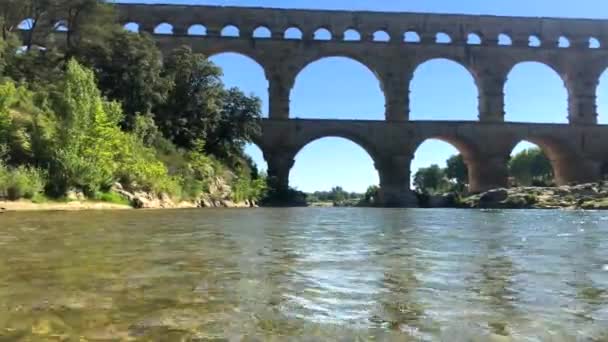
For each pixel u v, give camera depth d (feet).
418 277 26.78
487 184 274.98
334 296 22.13
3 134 114.83
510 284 25.04
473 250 39.40
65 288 23.21
